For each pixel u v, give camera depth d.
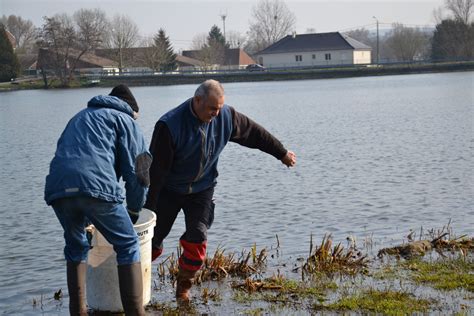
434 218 10.42
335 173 15.77
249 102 49.69
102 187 5.08
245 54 136.50
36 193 14.64
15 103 59.47
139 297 5.43
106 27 115.69
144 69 110.00
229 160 18.52
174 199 6.38
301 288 6.65
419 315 5.71
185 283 6.45
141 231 6.02
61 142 5.20
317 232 9.80
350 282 6.78
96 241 6.16
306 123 31.45
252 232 10.00
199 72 98.69
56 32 95.38
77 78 95.06
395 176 14.91
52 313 6.57
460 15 115.00
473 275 6.76
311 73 97.69
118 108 5.43
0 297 7.23
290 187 14.08
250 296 6.48
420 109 36.41
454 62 103.12
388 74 98.88
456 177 14.34
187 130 6.05
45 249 9.55
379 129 26.56
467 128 25.03
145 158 5.43
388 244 8.68
